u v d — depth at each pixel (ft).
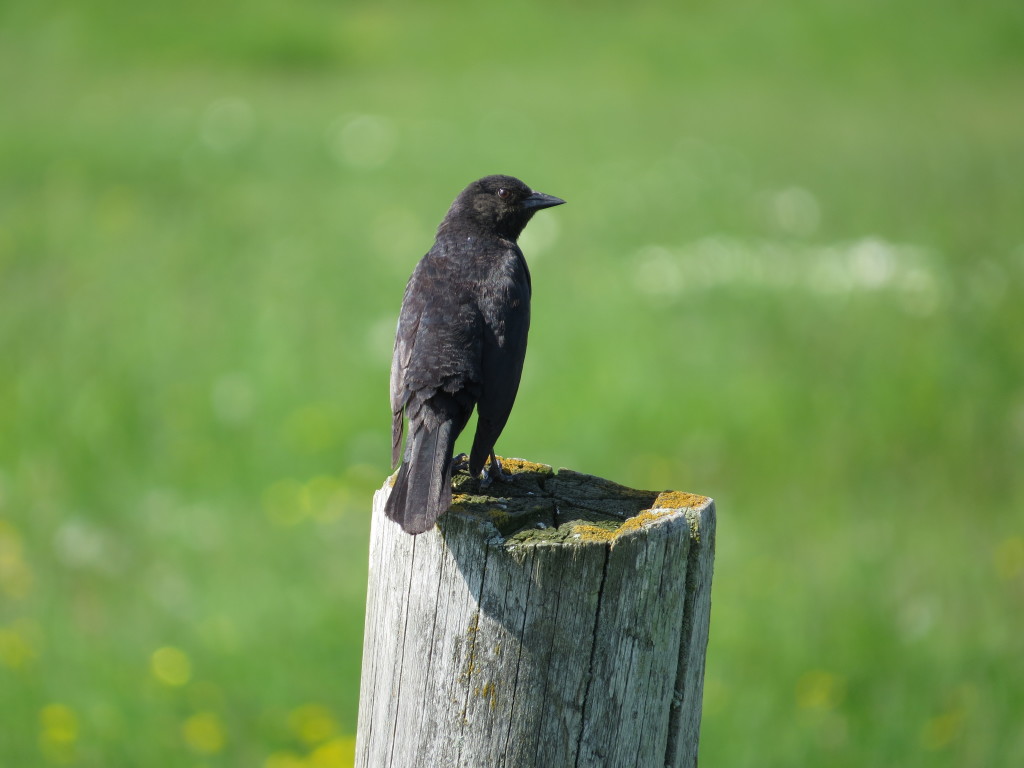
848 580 32.01
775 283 56.34
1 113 111.34
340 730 26.68
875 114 115.14
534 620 14.21
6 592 32.17
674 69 141.08
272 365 46.32
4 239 66.85
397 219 74.54
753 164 89.92
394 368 18.63
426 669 14.73
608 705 14.40
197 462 40.06
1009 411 41.50
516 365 18.51
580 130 106.32
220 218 75.36
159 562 34.30
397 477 15.75
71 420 41.73
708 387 44.52
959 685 27.32
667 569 14.48
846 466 39.55
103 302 55.88
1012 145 96.58
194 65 140.36
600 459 40.57
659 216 72.79
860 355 46.06
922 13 154.51
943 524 36.01
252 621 30.40
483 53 148.77
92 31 148.36
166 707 26.78
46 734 25.54
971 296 50.49
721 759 24.91
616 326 51.60
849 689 27.48
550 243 67.36
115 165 89.71
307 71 140.15
